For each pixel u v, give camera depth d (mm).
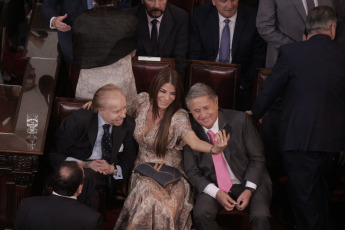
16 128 15766
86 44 15234
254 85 17656
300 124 14719
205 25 20016
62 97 17297
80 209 11789
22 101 16781
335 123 14766
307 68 14688
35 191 15992
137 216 14336
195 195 15602
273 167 17688
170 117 14859
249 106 19859
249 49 19969
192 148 14398
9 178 15203
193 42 20297
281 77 14984
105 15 15125
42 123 16000
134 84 16531
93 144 15031
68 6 17391
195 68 18062
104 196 15305
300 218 15414
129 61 15969
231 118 15266
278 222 17328
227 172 15125
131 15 15344
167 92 14539
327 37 14891
